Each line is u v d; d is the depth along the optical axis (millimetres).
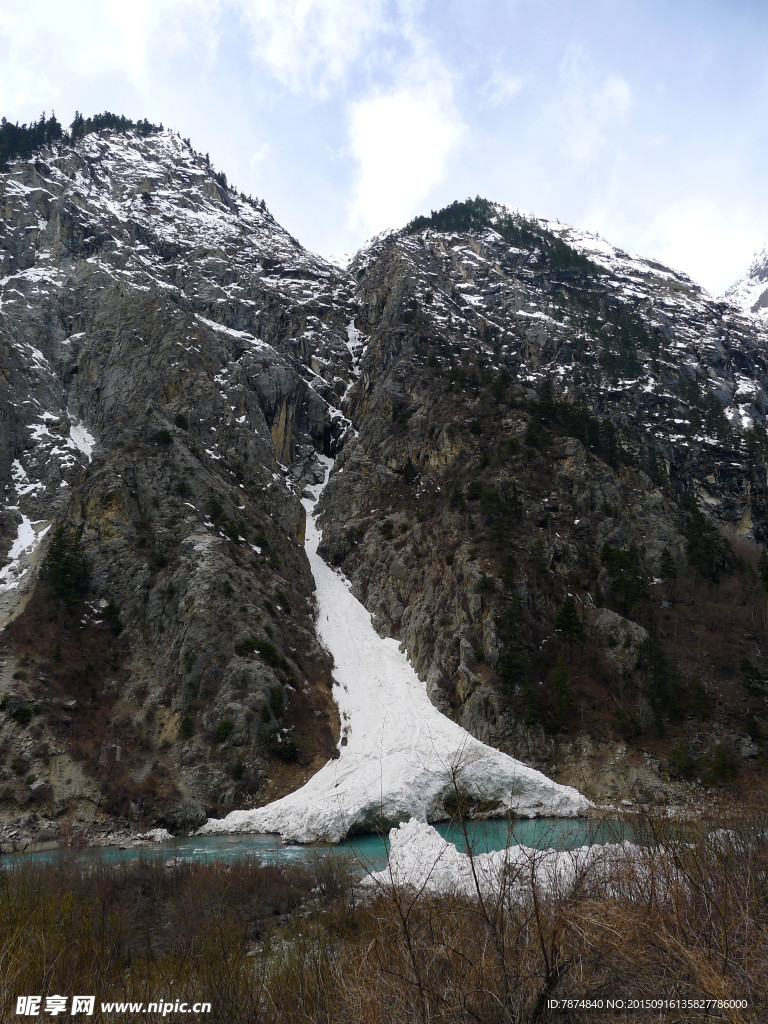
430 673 77812
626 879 10852
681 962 9273
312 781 63125
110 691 70000
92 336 136375
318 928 18719
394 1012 9477
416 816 53312
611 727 68062
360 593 97438
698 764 63312
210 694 69000
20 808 55000
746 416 161250
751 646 80562
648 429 136750
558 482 99250
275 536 98875
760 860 11211
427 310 161750
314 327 165000
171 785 60688
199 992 13414
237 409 120688
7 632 71438
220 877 30203
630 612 82375
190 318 134625
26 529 100125
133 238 170625
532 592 80750
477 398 121000
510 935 10258
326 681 78375
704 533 101750
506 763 60031
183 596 76938
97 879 27703
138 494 89875
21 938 15289
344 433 140750
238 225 196500
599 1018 9109
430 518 99812
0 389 116938
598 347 161375
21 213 156625
